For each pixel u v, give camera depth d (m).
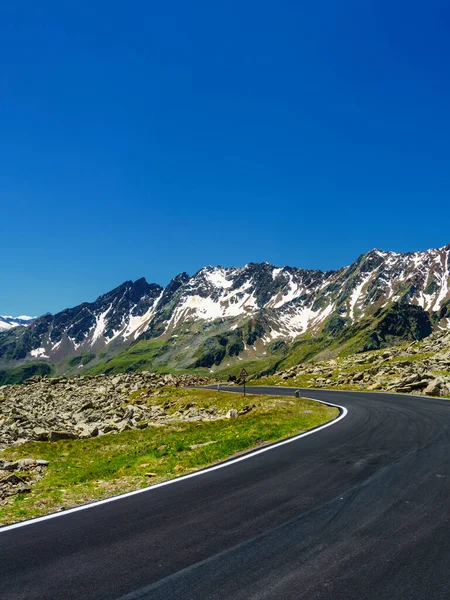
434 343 70.88
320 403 35.56
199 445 19.62
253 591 5.87
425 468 12.22
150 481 13.03
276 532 7.96
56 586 6.19
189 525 8.52
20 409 51.59
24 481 15.73
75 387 76.62
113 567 6.75
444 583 5.98
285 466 13.34
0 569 6.85
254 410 36.94
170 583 6.16
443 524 8.10
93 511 9.95
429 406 28.53
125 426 33.09
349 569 6.45
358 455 14.41
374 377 54.94
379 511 8.92
